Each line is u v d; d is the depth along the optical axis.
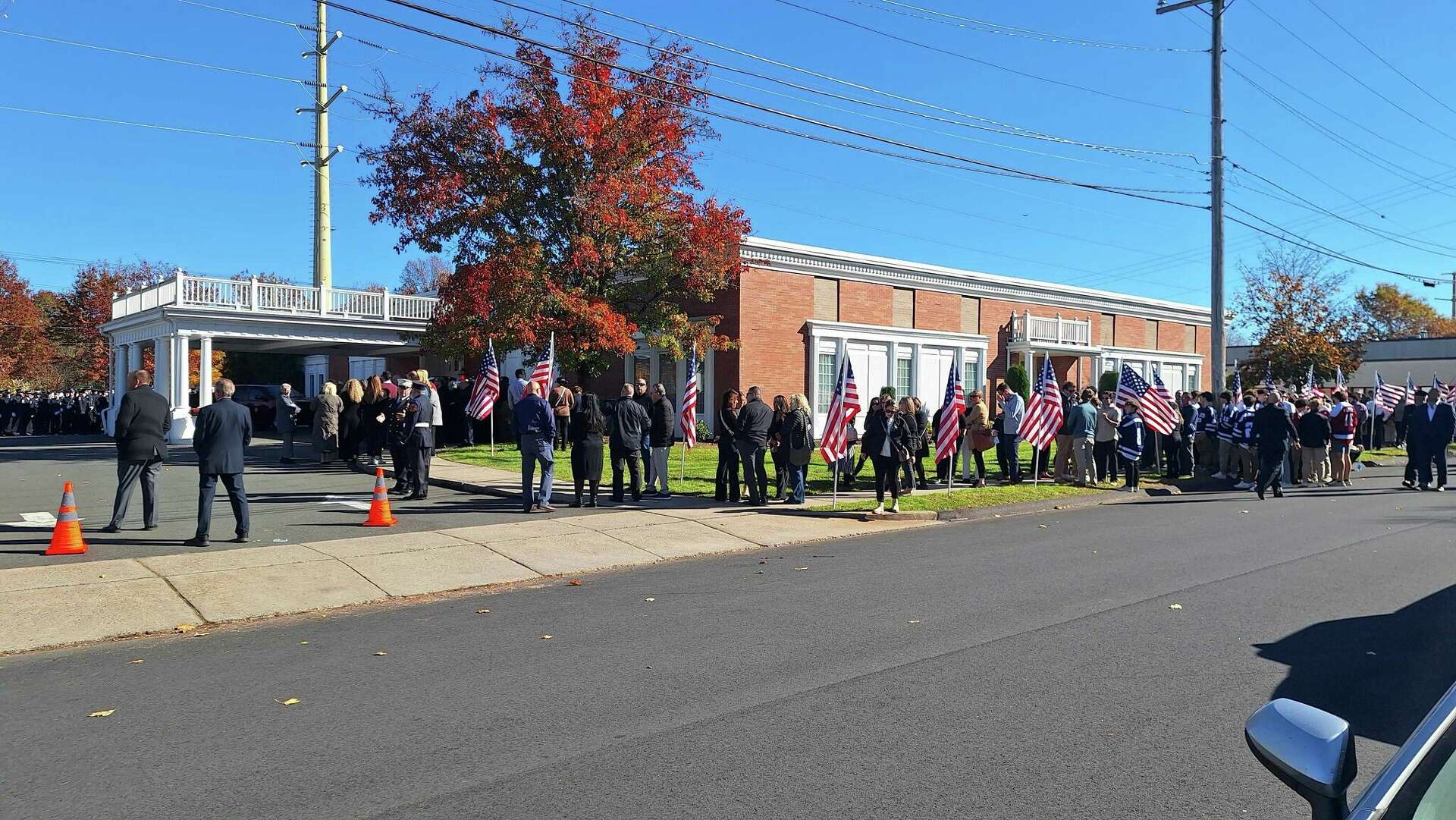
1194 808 4.16
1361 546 11.41
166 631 7.65
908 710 5.47
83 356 48.88
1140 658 6.54
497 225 24.17
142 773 4.64
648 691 5.86
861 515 13.73
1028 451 25.72
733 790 4.36
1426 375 50.22
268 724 5.33
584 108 23.59
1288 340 37.91
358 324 29.92
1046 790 4.36
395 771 4.63
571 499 15.17
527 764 4.71
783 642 7.01
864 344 30.02
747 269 25.86
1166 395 18.27
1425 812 1.91
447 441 25.11
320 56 32.91
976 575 9.62
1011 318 35.03
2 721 5.42
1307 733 2.16
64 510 10.06
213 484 10.79
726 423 15.04
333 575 9.50
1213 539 11.97
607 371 30.98
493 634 7.38
